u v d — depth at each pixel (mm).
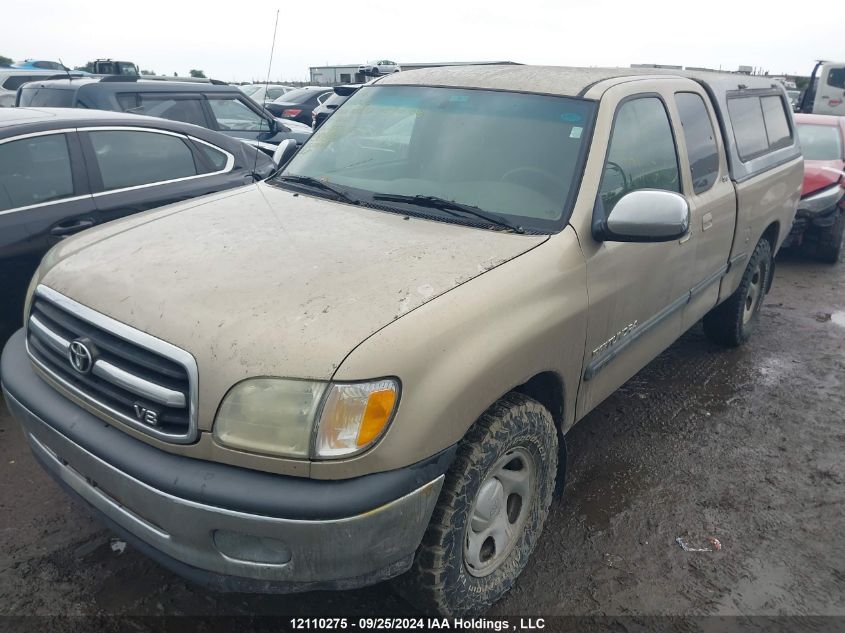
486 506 2467
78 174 4441
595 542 3117
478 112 3285
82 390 2297
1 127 4156
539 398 2857
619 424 4215
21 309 4156
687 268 3738
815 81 17688
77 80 7570
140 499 2084
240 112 8125
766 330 5965
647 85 3510
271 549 1996
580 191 2867
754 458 3898
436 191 3037
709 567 2996
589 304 2803
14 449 3592
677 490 3553
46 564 2773
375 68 11914
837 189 7797
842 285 7461
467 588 2447
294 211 2975
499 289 2377
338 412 1939
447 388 2104
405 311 2127
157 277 2322
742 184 4395
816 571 3008
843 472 3791
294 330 2023
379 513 1986
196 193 5090
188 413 2021
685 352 5371
